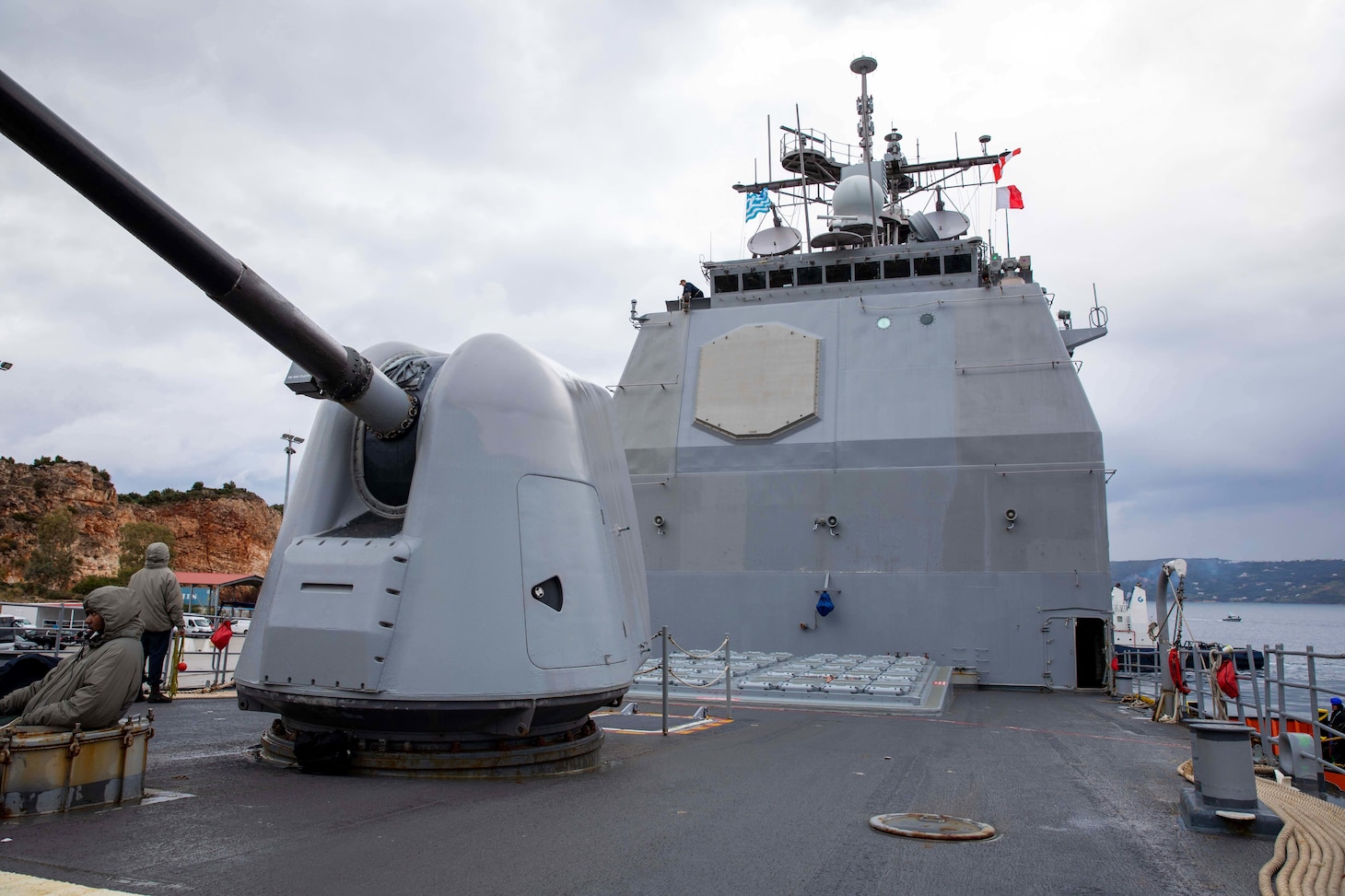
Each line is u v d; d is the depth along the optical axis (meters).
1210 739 5.07
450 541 5.72
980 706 12.46
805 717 10.48
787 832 4.70
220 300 4.76
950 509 15.86
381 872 3.71
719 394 17.55
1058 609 15.13
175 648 10.19
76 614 34.53
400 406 5.99
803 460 16.72
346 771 5.72
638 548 7.68
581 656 6.06
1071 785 6.35
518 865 3.91
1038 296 16.75
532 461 6.11
